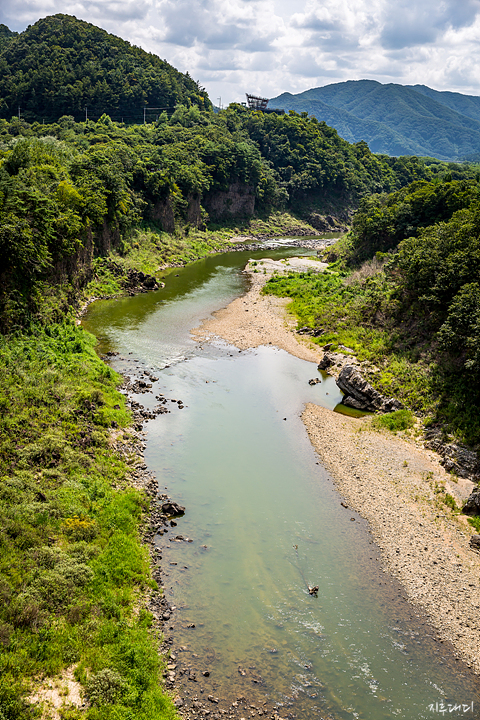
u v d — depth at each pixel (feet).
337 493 114.83
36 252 166.50
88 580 79.92
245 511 106.32
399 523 105.50
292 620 81.15
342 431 142.10
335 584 89.10
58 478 100.94
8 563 77.56
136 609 79.61
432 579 91.30
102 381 151.02
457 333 146.41
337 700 68.85
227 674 71.36
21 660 64.03
